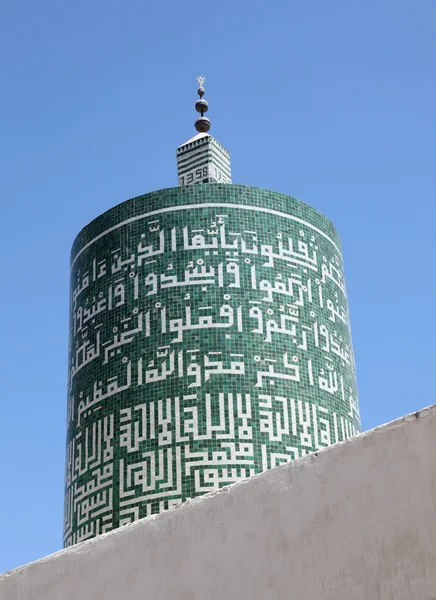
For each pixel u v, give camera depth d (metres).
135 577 5.61
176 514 5.49
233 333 14.33
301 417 14.15
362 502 4.48
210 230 15.02
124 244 15.41
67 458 15.23
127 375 14.46
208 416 13.83
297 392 14.30
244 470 13.55
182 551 5.36
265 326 14.50
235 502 5.14
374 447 4.51
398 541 4.28
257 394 14.03
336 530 4.55
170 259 14.91
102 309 15.23
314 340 14.88
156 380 14.20
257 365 14.22
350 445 4.63
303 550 4.67
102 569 5.86
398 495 4.34
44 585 6.21
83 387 15.06
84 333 15.42
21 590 6.34
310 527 4.68
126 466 13.95
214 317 14.41
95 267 15.68
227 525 5.14
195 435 13.75
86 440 14.66
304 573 4.63
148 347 14.46
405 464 4.36
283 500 4.87
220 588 5.04
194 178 16.83
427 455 4.28
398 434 4.42
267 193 15.54
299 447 13.94
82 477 14.51
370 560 4.36
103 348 14.95
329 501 4.64
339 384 14.98
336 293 15.80
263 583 4.81
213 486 13.44
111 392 14.53
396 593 4.22
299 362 14.52
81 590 5.94
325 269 15.71
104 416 14.48
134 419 14.13
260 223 15.24
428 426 4.31
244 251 14.94
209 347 14.23
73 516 14.51
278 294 14.82
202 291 14.59
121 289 15.10
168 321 14.50
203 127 17.52
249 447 13.70
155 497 13.56
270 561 4.82
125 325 14.80
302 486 4.80
